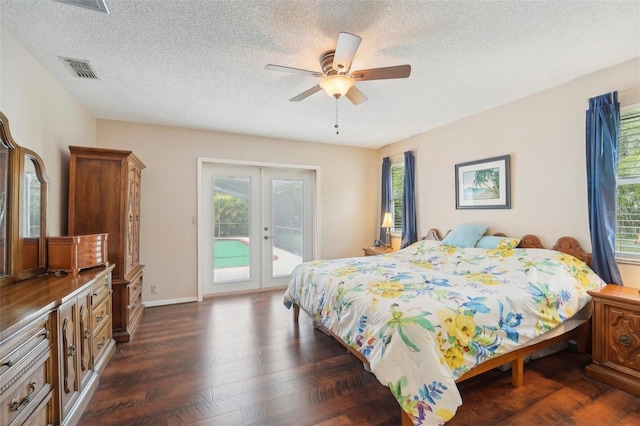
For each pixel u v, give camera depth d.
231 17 1.79
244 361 2.41
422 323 1.57
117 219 2.84
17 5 1.67
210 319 3.38
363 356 1.83
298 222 4.98
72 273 2.08
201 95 2.95
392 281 2.29
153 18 1.79
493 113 3.36
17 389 1.18
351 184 5.24
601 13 1.77
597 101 2.46
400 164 4.85
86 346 1.89
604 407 1.81
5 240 1.79
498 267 2.58
